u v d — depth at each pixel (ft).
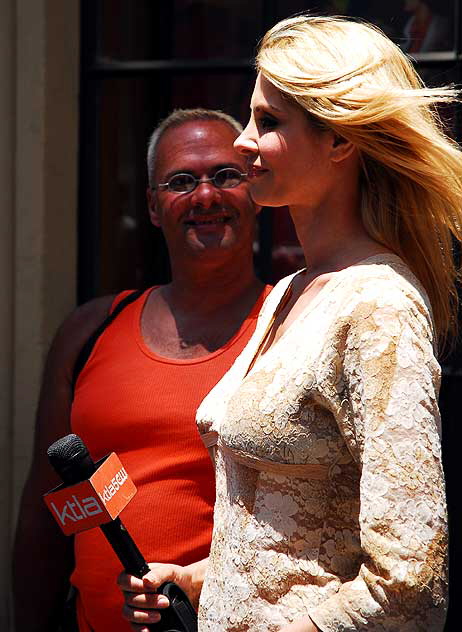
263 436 8.45
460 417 15.48
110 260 16.99
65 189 16.47
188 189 13.48
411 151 8.75
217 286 13.56
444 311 9.33
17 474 16.25
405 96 8.50
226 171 13.47
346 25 9.03
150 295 14.14
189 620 10.34
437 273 9.22
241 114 16.38
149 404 12.96
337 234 9.16
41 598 14.66
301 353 8.48
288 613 8.35
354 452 8.14
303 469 8.40
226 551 8.87
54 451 9.79
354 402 8.07
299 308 9.19
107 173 16.97
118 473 10.21
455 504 15.52
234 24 16.34
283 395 8.43
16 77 16.06
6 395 16.28
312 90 8.61
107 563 12.74
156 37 16.63
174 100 16.70
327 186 9.09
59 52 16.28
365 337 8.05
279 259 16.33
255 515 8.59
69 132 16.51
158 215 14.11
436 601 7.72
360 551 8.41
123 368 13.43
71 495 9.89
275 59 8.87
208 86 16.52
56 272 16.37
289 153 8.93
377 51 8.84
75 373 13.92
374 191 9.10
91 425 13.21
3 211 16.16
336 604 7.91
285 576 8.41
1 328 16.21
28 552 14.43
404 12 15.58
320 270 9.24
